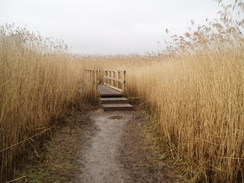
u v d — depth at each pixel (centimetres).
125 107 695
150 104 675
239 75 322
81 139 446
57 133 461
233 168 276
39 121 418
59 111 525
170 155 373
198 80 379
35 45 581
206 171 304
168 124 424
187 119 363
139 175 315
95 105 750
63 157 364
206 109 334
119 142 435
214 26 384
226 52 359
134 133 484
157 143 423
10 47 445
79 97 723
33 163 334
